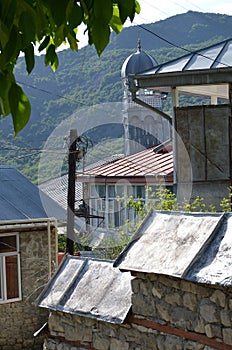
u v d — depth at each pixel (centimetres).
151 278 843
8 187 2183
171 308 816
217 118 1376
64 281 1053
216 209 1371
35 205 2102
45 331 1053
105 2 195
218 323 755
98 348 934
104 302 936
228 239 785
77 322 970
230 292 738
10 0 188
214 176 1375
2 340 1917
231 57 1438
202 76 1385
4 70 197
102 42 203
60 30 218
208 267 757
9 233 1912
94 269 1026
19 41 194
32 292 1941
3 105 198
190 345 792
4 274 1916
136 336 871
